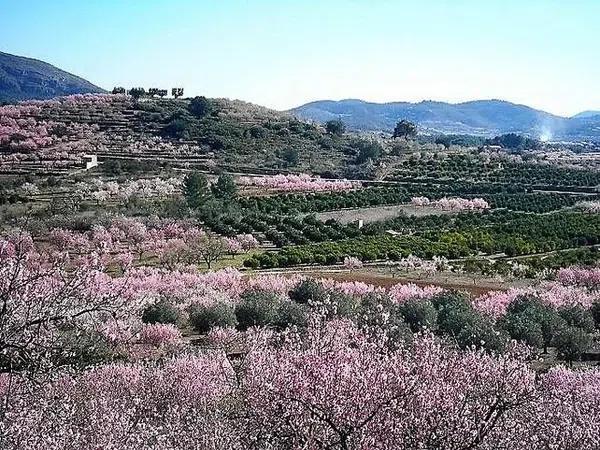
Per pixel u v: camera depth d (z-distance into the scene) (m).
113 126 119.38
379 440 11.36
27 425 12.17
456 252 53.69
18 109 124.44
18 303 11.80
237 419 14.15
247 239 55.25
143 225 53.75
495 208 78.19
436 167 105.75
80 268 14.71
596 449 13.27
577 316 28.98
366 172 101.06
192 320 29.81
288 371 12.43
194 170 92.06
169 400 17.61
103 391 17.39
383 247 53.91
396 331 23.05
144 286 36.12
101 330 18.91
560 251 55.28
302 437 11.70
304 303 31.64
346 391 11.74
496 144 180.50
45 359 12.00
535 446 12.67
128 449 12.29
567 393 17.05
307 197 78.00
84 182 75.44
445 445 11.79
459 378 13.65
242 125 123.81
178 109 130.38
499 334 23.20
